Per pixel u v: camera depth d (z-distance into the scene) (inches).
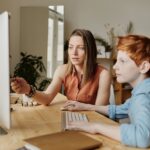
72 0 171.5
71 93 75.4
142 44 43.0
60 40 169.8
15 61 169.2
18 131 44.9
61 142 36.7
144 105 39.0
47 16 170.1
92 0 171.9
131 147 38.1
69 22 172.2
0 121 44.8
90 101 72.9
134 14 173.5
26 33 169.5
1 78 41.5
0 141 39.7
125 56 43.7
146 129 37.6
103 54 164.1
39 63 166.2
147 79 42.9
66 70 77.8
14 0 169.0
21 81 64.6
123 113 59.2
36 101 67.9
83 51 73.1
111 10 172.9
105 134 41.8
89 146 36.2
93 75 74.4
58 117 55.4
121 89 140.9
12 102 69.0
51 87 75.7
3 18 38.6
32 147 35.2
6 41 38.9
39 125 49.0
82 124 45.6
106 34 173.2
